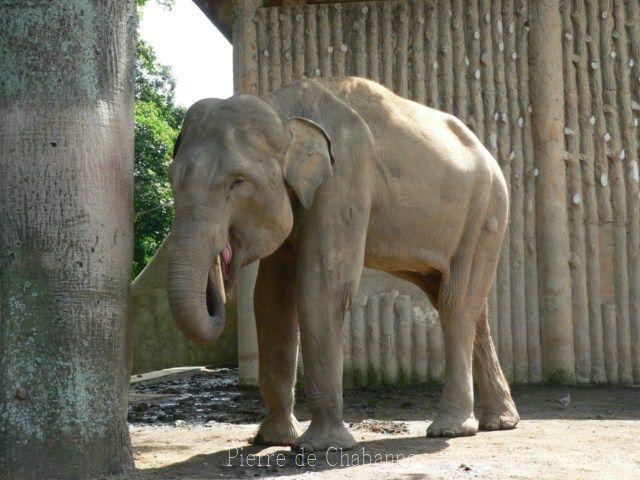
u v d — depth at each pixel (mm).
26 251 3773
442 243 5547
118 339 3928
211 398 7992
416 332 8625
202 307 4039
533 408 7098
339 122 4902
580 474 4223
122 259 3973
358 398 7816
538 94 8867
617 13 8961
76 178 3805
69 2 3846
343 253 4781
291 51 8883
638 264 8750
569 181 8867
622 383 8656
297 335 5191
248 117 4406
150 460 4703
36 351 3738
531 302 8750
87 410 3781
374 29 8914
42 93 3801
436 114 5879
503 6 8984
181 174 4242
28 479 3684
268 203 4379
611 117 8891
